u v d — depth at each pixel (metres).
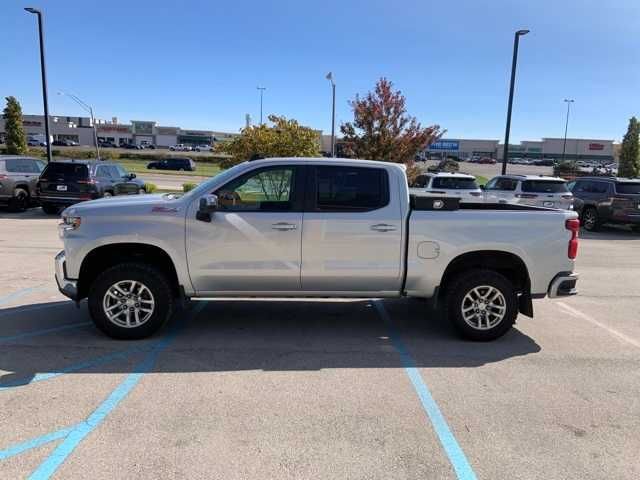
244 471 3.11
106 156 72.00
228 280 5.35
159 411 3.83
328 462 3.22
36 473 3.04
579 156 114.50
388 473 3.12
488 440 3.53
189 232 5.24
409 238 5.38
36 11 18.52
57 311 6.32
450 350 5.29
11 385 4.23
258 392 4.19
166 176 42.25
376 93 21.98
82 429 3.55
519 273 5.67
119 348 5.12
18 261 9.27
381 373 4.64
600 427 3.74
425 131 21.98
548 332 5.98
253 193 5.35
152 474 3.06
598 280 8.98
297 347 5.29
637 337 5.84
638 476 3.15
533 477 3.12
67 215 5.25
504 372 4.72
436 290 5.51
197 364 4.75
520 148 116.62
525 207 6.09
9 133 38.88
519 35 19.78
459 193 15.91
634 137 47.59
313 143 24.30
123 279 5.23
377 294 5.54
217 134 126.38
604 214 16.12
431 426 3.70
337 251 5.34
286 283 5.40
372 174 5.41
